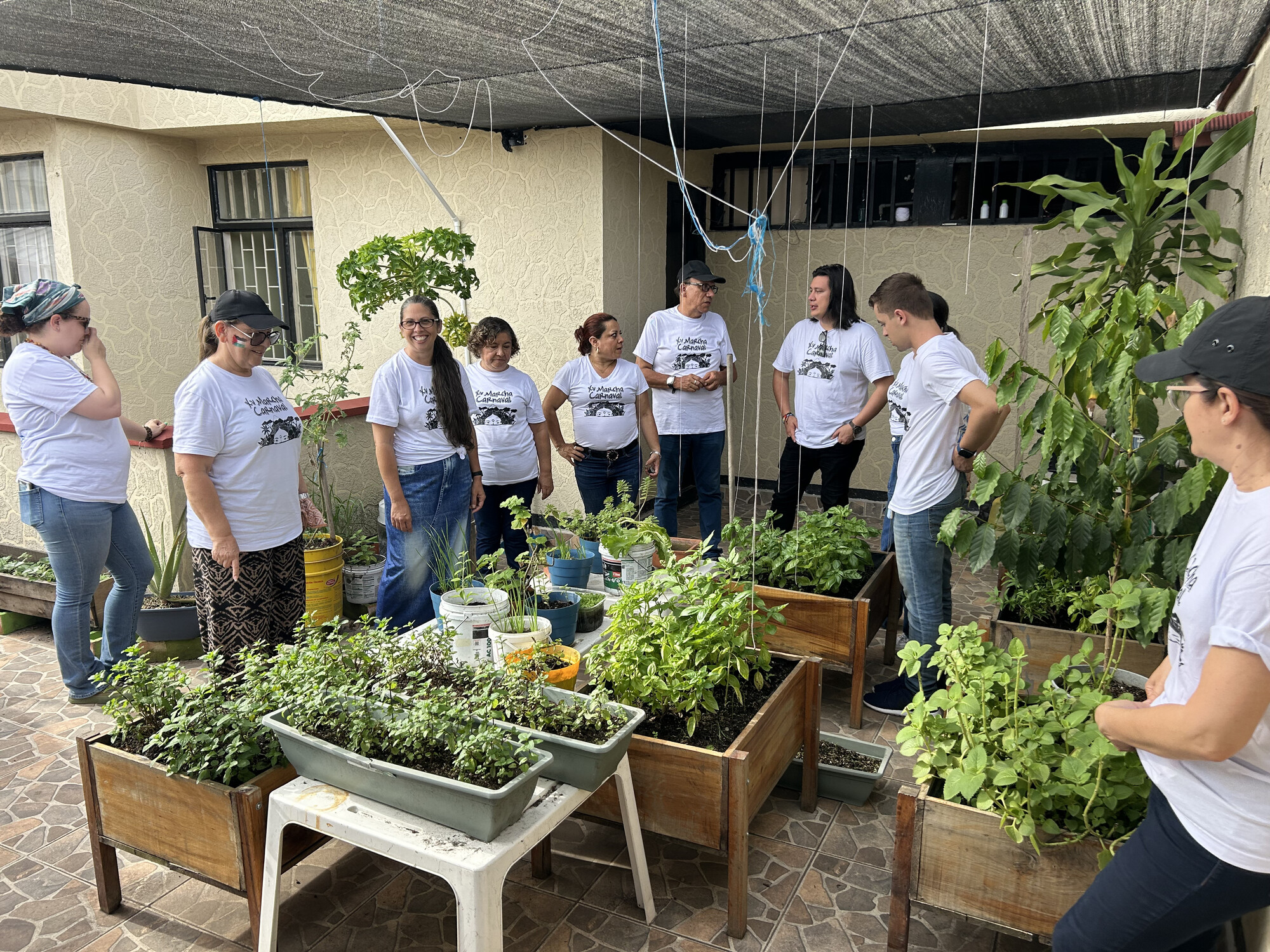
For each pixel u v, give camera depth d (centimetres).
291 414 317
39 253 685
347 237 672
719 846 231
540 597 297
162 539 458
